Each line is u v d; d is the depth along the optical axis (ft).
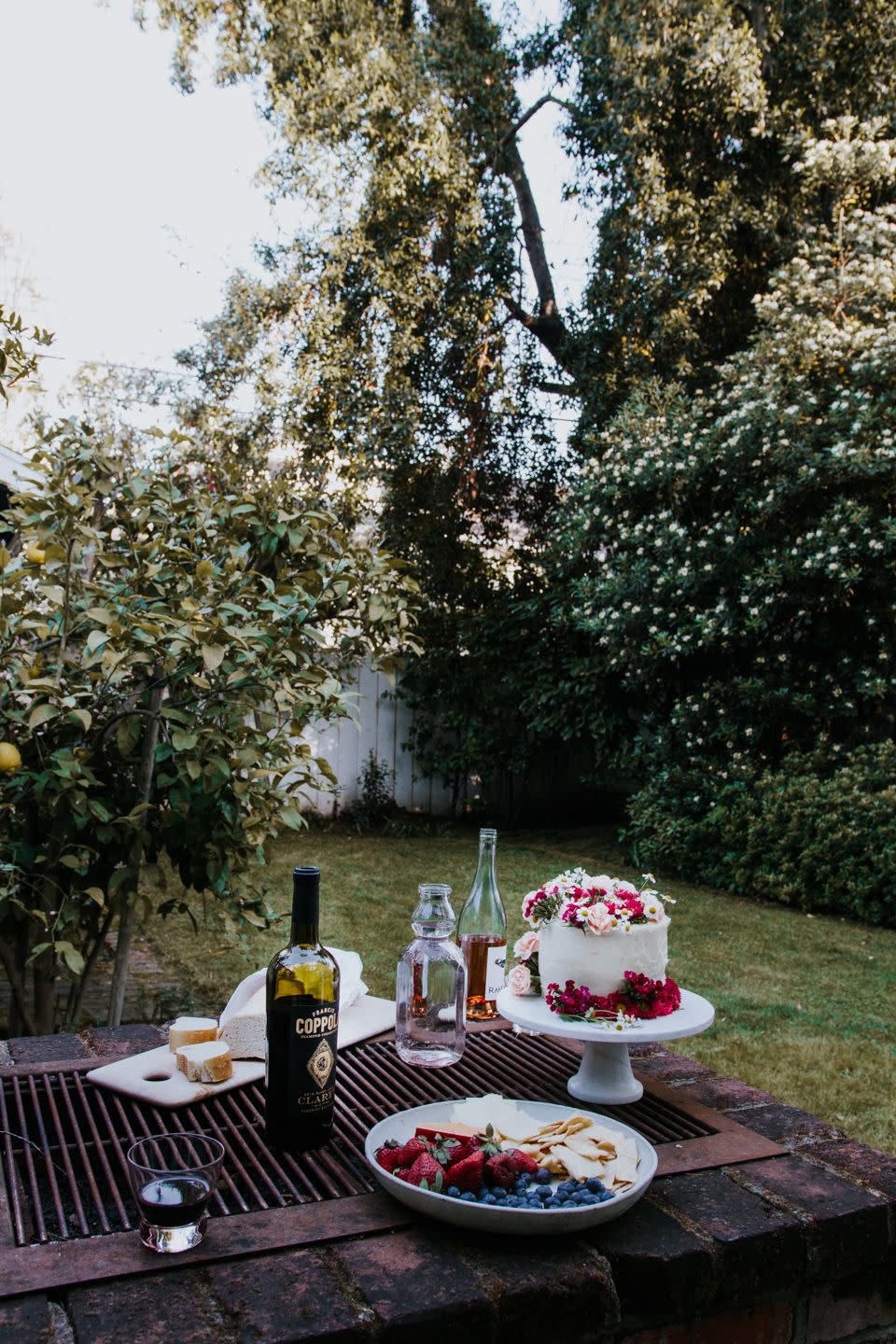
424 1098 4.21
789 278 20.16
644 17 21.74
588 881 4.34
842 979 13.51
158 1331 2.62
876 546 17.43
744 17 22.84
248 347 24.67
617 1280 3.06
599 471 21.38
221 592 7.42
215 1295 2.78
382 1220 3.18
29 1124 3.91
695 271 22.13
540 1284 2.89
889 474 18.04
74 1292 2.79
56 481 7.48
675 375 23.27
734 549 19.35
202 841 7.80
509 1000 4.30
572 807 28.09
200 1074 4.16
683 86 21.94
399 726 26.53
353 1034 4.90
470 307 24.90
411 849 22.43
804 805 17.60
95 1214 3.25
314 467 24.47
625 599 20.45
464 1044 4.83
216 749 7.27
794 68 21.65
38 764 7.63
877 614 18.72
